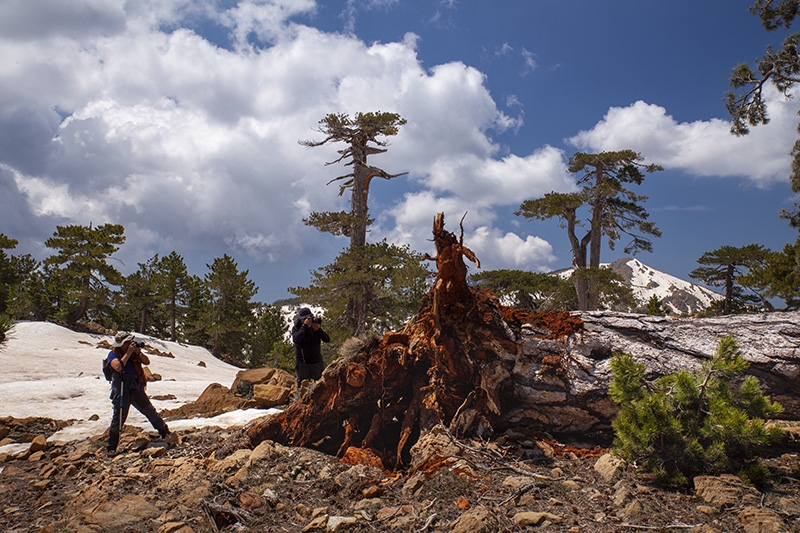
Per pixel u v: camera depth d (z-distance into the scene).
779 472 5.13
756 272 31.80
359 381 7.01
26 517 5.06
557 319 7.06
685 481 4.91
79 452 7.30
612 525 4.21
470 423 6.43
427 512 4.62
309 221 40.16
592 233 45.19
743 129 27.84
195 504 4.98
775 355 6.36
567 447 6.21
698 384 5.50
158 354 31.53
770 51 26.81
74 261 47.09
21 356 22.50
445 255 6.46
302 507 4.88
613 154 43.81
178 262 53.75
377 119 41.75
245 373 13.04
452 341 6.67
